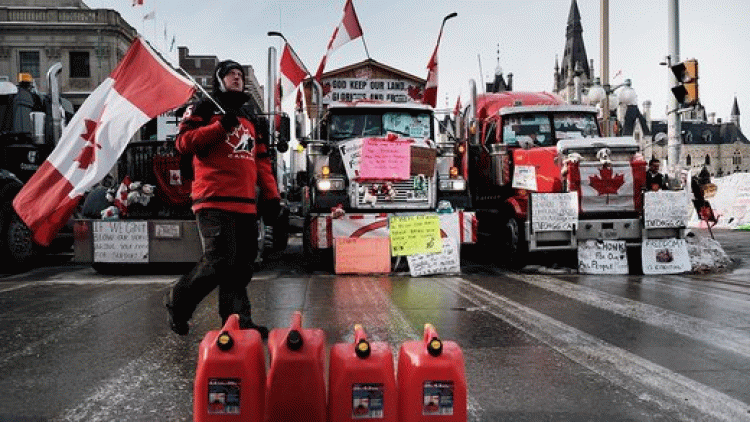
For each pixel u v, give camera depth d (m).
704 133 149.62
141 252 8.73
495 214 10.89
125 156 9.16
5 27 41.97
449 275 8.91
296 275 8.99
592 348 4.39
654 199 9.17
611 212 9.31
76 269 9.99
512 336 4.77
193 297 3.95
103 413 3.08
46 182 4.61
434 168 9.47
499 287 7.63
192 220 8.73
